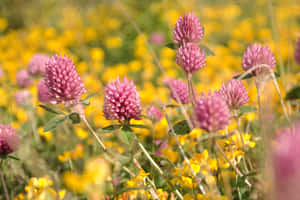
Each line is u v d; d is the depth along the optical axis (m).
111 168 0.67
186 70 0.67
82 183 0.59
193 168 0.65
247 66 0.65
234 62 1.23
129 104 0.65
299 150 0.40
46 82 0.66
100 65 1.44
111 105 0.65
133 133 0.65
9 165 0.74
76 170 0.73
